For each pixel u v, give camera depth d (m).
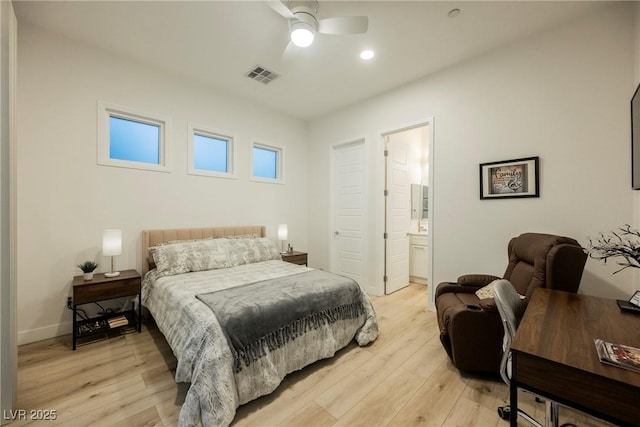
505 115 2.68
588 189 2.25
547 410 1.15
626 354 0.86
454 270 3.05
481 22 2.36
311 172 4.86
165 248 2.82
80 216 2.67
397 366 2.11
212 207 3.65
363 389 1.83
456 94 3.03
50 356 2.20
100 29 2.49
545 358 0.86
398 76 3.30
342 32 2.15
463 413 1.61
